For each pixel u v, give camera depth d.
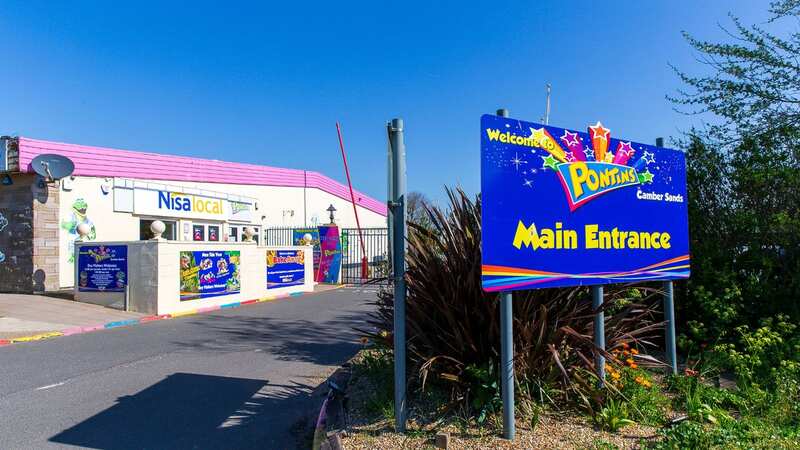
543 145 4.15
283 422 5.22
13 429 5.02
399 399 4.01
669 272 5.07
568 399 4.28
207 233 21.17
